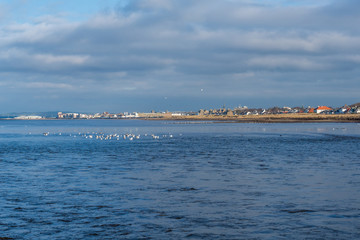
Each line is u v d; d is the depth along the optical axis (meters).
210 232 19.64
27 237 19.05
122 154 59.53
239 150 65.44
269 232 19.53
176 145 78.31
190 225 20.77
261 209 23.75
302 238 18.61
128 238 18.88
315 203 25.12
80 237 19.02
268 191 29.02
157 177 36.03
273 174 37.38
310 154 56.91
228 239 18.66
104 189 30.22
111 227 20.50
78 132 153.50
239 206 24.53
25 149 71.19
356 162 46.62
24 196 27.72
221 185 31.66
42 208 24.31
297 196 27.20
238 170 40.44
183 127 191.75
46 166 45.00
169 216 22.44
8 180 34.62
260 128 167.88
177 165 45.12
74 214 22.92
